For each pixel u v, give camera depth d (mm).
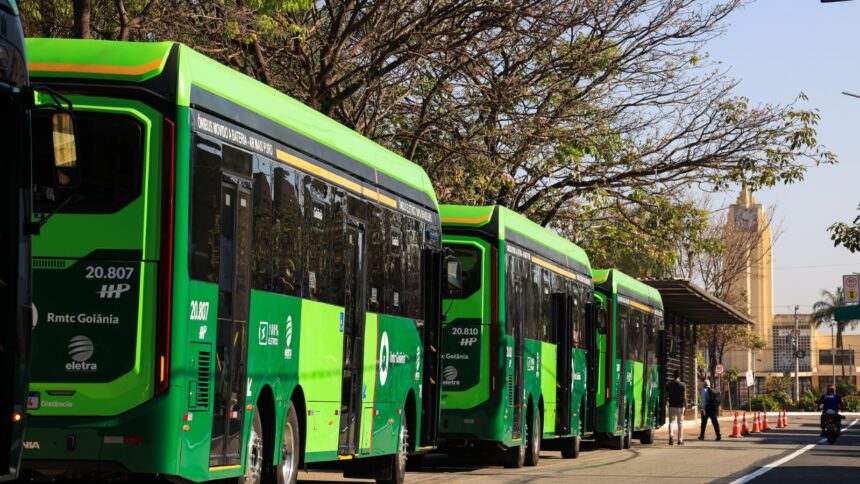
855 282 62438
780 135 30141
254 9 19609
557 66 27766
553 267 24859
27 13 21016
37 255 10055
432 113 27516
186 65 10352
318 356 13492
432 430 18203
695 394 59750
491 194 28594
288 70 25594
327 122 14078
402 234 16781
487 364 20391
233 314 11094
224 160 10930
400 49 24641
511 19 25391
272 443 12203
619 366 31922
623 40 28359
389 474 16719
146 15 20328
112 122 10133
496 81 26375
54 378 9992
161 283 10039
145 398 9961
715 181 30312
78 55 10172
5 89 7828
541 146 28109
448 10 25000
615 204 32188
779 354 154375
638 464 25078
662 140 30281
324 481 17750
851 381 152375
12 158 7949
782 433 49906
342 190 14289
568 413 25438
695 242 33219
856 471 23766
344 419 14469
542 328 23750
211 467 10672
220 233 10820
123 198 10078
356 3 24953
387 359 16141
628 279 34062
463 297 20531
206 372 10547
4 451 7875
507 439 20906
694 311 51031
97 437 9914
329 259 13820
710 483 19906
